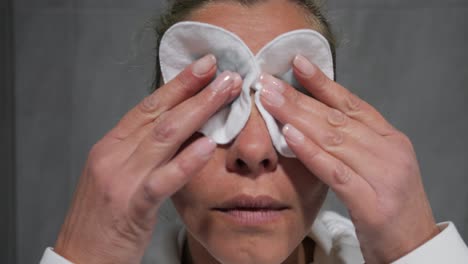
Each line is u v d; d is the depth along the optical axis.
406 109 1.06
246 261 0.50
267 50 0.50
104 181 0.50
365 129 0.51
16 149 1.04
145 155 0.49
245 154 0.48
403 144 0.52
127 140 0.51
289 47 0.50
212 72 0.50
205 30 0.50
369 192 0.50
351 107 0.52
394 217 0.50
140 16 1.03
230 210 0.50
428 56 1.04
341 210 0.86
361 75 1.05
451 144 1.06
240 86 0.49
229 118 0.49
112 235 0.50
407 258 0.51
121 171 0.50
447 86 1.05
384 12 1.04
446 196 1.07
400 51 1.04
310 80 0.51
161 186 0.47
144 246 0.52
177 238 0.65
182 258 0.65
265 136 0.49
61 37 1.03
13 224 1.05
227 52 0.50
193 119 0.49
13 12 1.01
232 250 0.50
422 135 1.06
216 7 0.53
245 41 0.51
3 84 1.01
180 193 0.52
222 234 0.50
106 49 1.04
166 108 0.51
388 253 0.51
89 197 0.51
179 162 0.47
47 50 1.03
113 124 1.05
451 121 1.05
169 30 0.52
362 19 1.04
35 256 1.07
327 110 0.51
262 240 0.50
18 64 1.03
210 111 0.49
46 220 1.07
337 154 0.50
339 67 1.04
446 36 1.04
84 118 1.05
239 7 0.52
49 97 1.04
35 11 1.02
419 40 1.04
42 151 1.05
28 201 1.06
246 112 0.49
